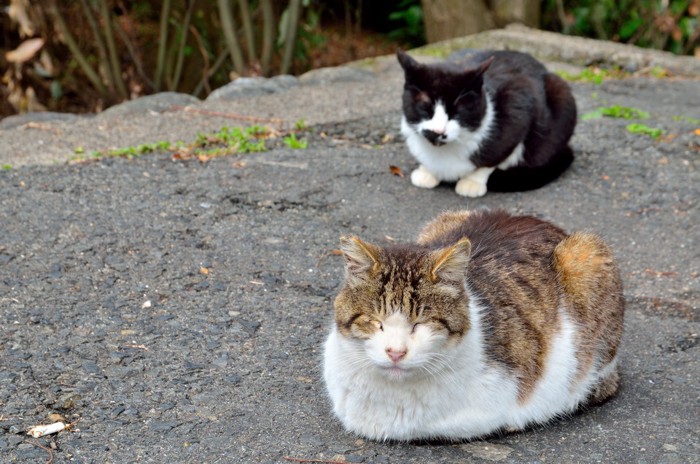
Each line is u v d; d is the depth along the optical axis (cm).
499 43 1206
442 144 716
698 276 611
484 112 712
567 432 439
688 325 557
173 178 737
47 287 561
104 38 1183
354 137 856
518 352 420
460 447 423
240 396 463
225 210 685
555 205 723
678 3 1301
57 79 1127
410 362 381
